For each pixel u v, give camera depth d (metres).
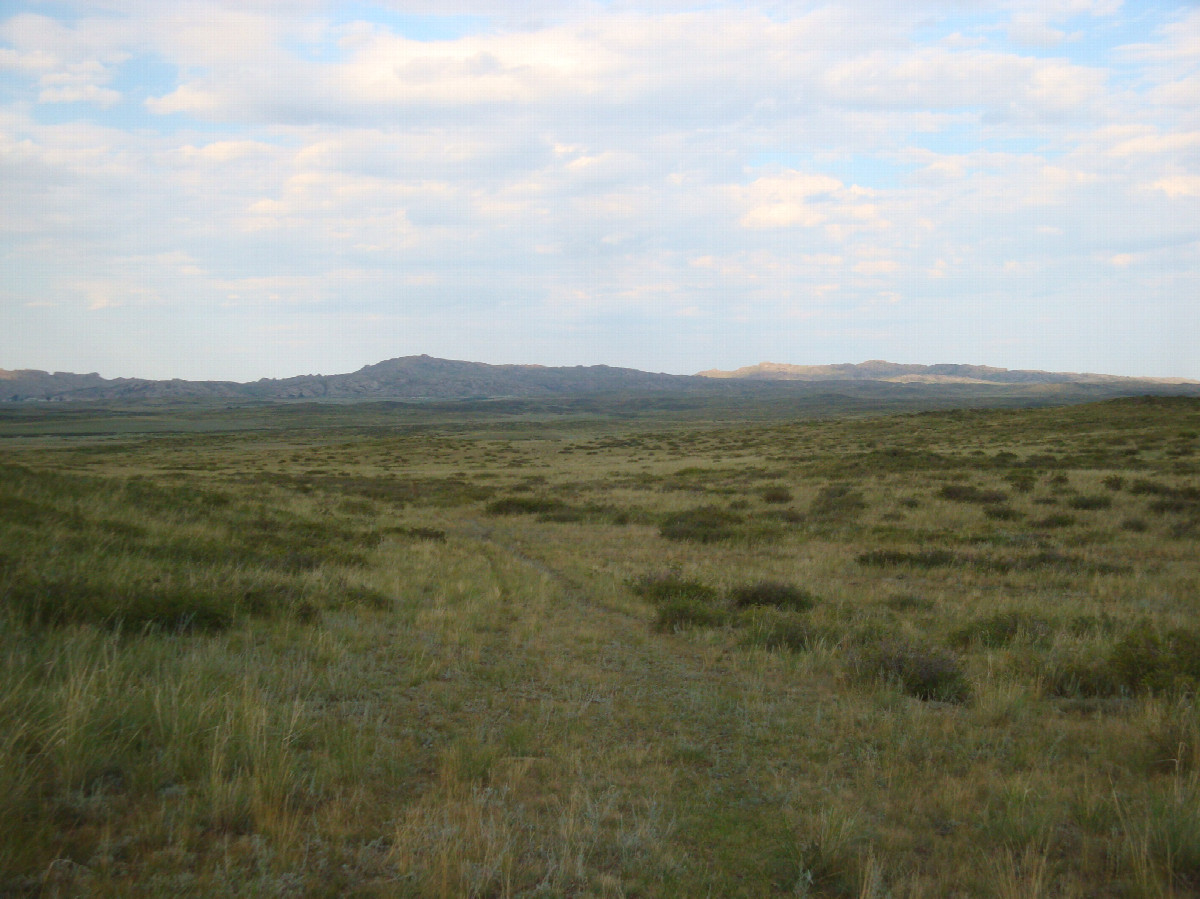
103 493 19.02
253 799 4.27
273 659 7.66
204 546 14.32
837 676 8.21
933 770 5.48
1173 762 5.56
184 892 3.32
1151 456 40.75
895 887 3.77
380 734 5.86
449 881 3.62
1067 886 3.79
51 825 3.81
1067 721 6.85
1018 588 14.84
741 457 60.56
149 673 6.62
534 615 11.48
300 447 100.06
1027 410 84.12
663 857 4.02
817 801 4.95
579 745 5.91
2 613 7.38
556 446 96.31
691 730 6.43
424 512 31.09
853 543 21.16
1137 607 12.45
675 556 19.27
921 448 55.16
